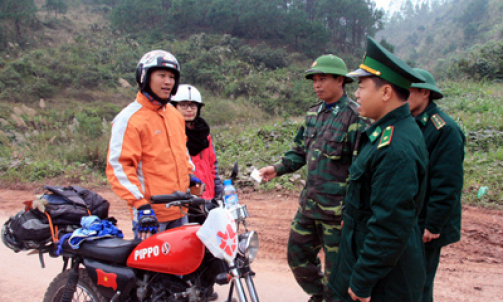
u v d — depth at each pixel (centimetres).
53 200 294
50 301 297
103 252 263
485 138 843
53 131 1365
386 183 198
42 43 6681
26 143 1161
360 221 223
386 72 210
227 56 6706
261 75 6184
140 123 286
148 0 8281
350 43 10038
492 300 348
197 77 5734
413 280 215
